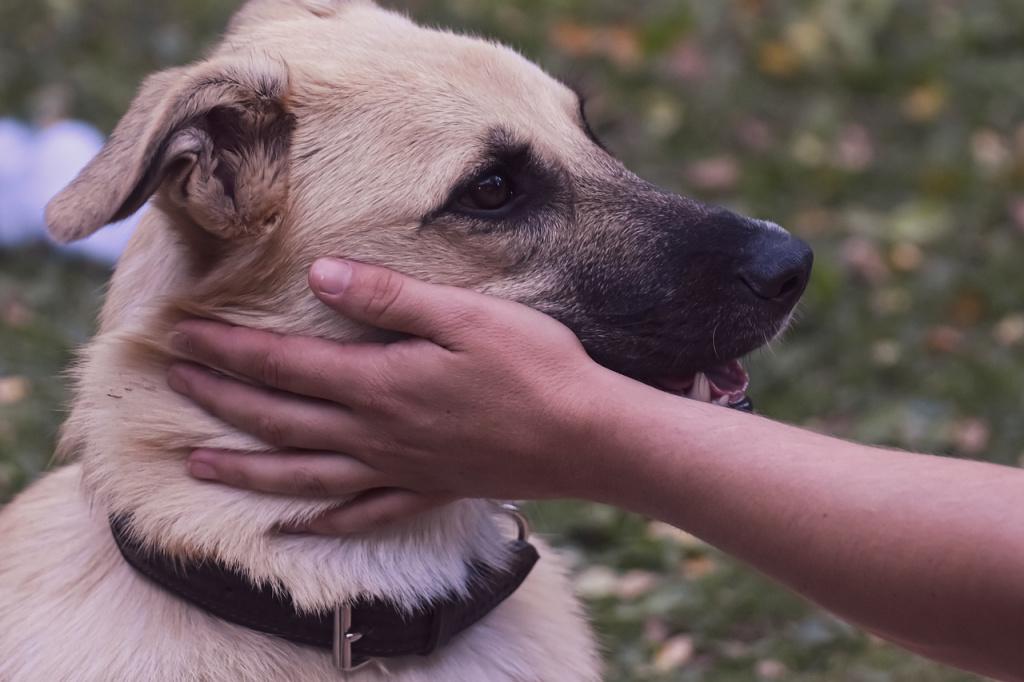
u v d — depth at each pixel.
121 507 2.86
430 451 2.65
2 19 8.00
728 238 3.08
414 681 2.94
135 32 8.14
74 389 3.09
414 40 3.15
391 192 2.91
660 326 3.05
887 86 8.91
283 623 2.85
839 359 6.17
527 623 3.22
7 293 5.98
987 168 7.92
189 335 2.80
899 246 7.09
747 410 3.11
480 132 2.98
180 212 2.85
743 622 4.47
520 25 8.74
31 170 6.46
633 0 9.66
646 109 8.21
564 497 2.65
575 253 3.06
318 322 2.87
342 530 2.84
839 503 2.19
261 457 2.78
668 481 2.38
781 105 8.62
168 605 2.87
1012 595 2.01
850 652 4.25
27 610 2.95
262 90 2.89
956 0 10.05
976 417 5.70
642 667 4.16
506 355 2.54
